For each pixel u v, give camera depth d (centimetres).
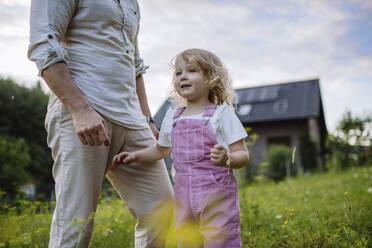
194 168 193
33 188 660
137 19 214
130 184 211
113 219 373
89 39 185
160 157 212
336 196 482
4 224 271
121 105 194
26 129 1742
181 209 195
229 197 191
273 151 1517
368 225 277
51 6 172
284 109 2005
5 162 1018
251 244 268
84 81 183
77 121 169
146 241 211
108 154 201
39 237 267
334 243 238
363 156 1739
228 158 179
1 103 1769
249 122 1966
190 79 205
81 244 184
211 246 184
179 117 208
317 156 1833
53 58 168
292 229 296
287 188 683
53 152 191
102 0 184
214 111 200
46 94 2019
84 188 184
